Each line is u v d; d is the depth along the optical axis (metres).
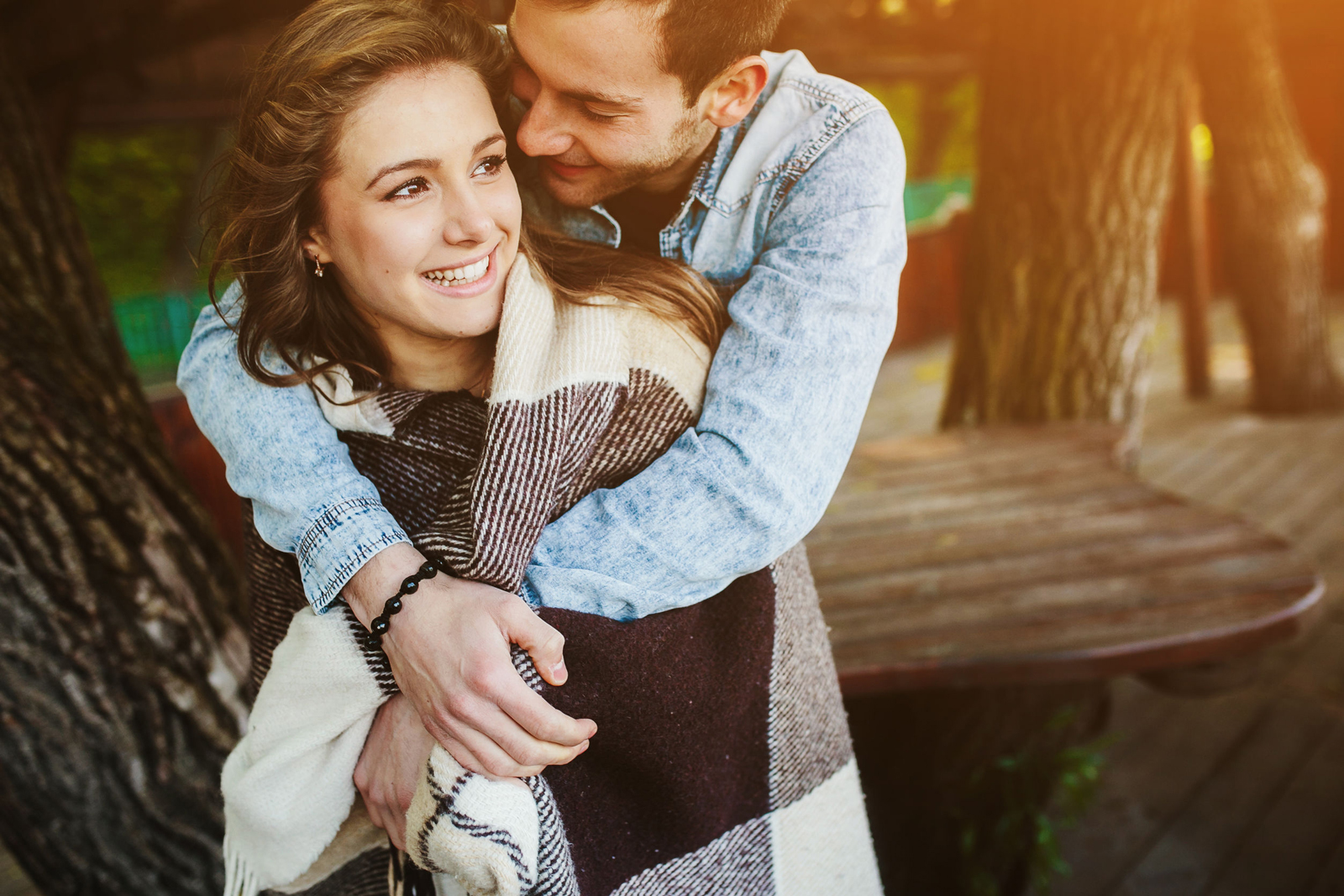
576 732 0.73
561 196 0.87
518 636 0.72
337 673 0.78
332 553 0.77
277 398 0.82
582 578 0.78
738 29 0.76
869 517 2.34
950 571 2.00
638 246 1.01
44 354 1.33
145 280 12.06
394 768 0.79
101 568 1.27
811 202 0.85
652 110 0.78
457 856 0.72
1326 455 5.11
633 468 0.85
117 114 6.75
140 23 3.31
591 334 0.80
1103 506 2.31
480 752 0.71
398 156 0.69
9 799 1.28
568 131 0.80
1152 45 2.87
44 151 1.50
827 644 1.05
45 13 3.08
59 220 1.46
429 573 0.75
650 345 0.84
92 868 1.33
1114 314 3.08
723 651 0.88
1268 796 2.56
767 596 0.91
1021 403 3.20
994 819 2.02
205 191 0.81
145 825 1.33
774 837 0.98
